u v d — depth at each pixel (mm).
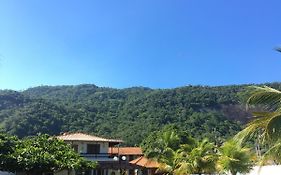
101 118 101062
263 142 17688
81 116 94250
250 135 17891
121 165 49000
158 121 100750
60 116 87312
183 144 59250
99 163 47438
